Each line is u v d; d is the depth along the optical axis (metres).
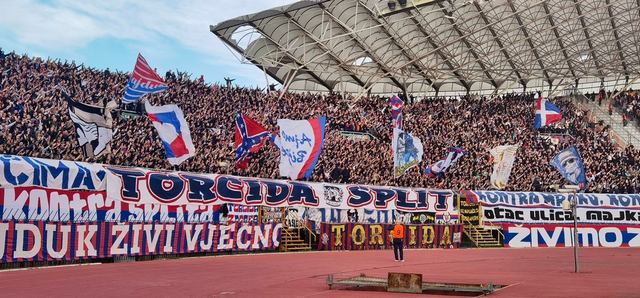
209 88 51.09
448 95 69.19
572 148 44.34
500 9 48.22
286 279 19.38
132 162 34.66
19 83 38.97
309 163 31.41
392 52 55.56
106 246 24.12
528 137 59.09
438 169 45.28
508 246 43.56
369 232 37.69
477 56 57.00
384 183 45.78
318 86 65.88
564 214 44.94
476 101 63.88
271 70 57.91
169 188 27.45
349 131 55.28
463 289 15.38
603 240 44.94
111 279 18.72
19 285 16.89
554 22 50.44
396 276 15.98
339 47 53.78
